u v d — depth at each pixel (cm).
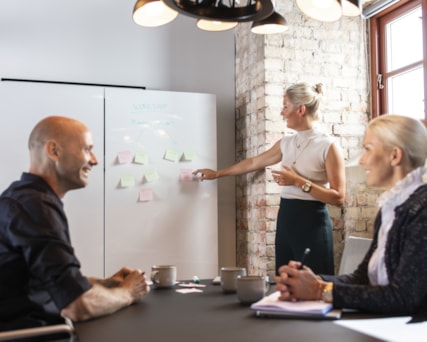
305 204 268
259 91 338
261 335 108
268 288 169
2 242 130
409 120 141
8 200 134
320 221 266
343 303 125
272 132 329
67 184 149
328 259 265
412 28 317
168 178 325
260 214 333
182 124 331
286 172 270
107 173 312
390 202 143
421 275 123
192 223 329
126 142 317
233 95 386
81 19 352
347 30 348
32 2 342
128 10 363
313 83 338
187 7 179
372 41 350
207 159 335
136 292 146
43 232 128
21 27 339
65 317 121
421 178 141
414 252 124
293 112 282
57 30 346
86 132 150
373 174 145
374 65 348
